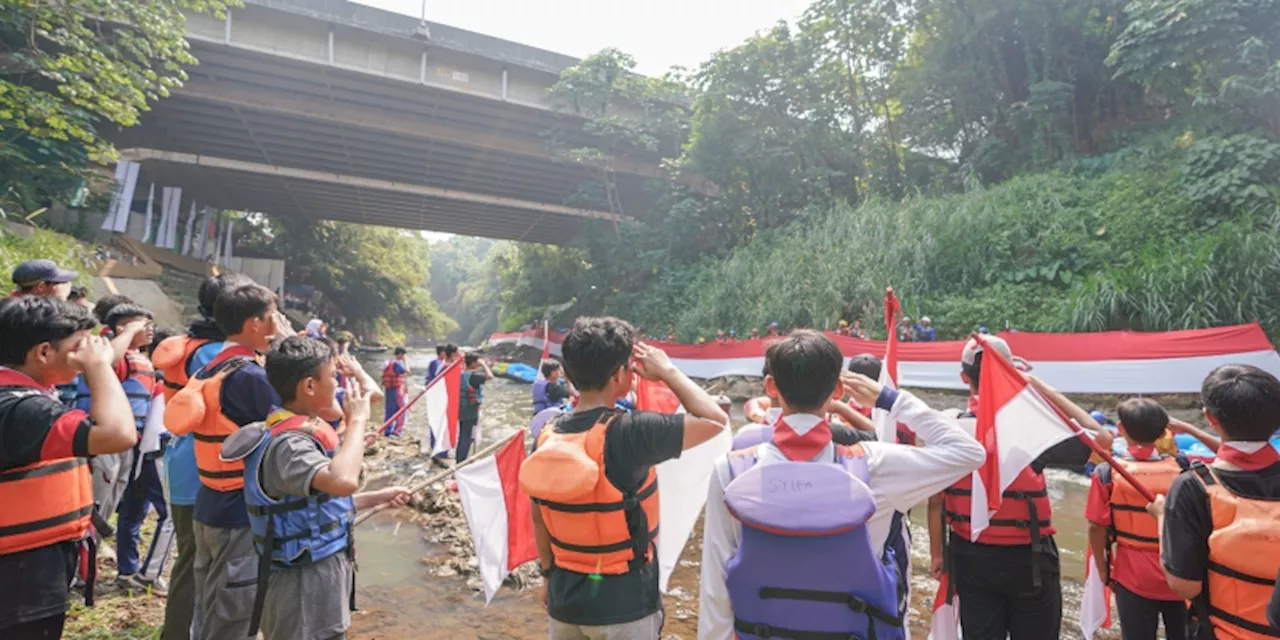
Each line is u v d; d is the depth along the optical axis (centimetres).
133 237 2120
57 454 188
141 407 381
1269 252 905
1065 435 224
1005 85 1830
